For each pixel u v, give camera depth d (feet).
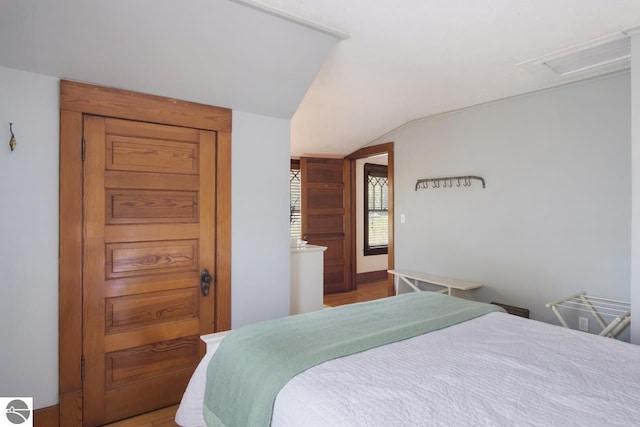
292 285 10.41
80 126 6.59
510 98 11.04
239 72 7.43
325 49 7.46
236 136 8.36
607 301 9.09
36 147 6.21
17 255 6.08
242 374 4.36
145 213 7.29
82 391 6.64
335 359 4.38
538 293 10.41
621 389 3.71
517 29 6.97
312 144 15.47
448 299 7.33
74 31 5.81
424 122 13.53
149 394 7.34
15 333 6.07
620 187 8.92
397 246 14.69
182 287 7.72
